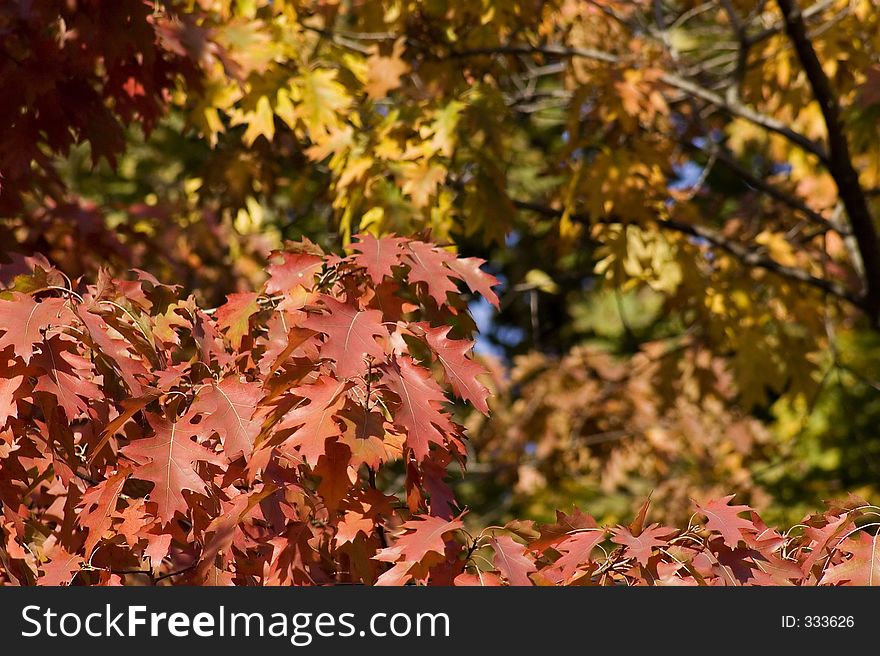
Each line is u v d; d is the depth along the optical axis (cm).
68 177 1289
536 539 280
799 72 792
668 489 1095
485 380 1045
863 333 1416
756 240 841
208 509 285
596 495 1294
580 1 783
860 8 759
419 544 258
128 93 522
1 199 499
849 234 788
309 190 952
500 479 1093
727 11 753
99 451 284
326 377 271
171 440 275
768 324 870
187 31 516
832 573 263
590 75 720
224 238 828
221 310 324
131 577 348
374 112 684
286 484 285
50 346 281
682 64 863
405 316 317
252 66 597
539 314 1758
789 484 1283
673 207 827
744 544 272
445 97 672
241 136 816
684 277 771
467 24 724
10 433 292
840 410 1371
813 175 905
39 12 455
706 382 977
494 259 1399
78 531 304
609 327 1639
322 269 311
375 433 264
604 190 695
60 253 614
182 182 1241
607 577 272
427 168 615
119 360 288
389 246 299
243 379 292
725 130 1027
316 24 725
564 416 1061
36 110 486
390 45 686
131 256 637
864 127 704
